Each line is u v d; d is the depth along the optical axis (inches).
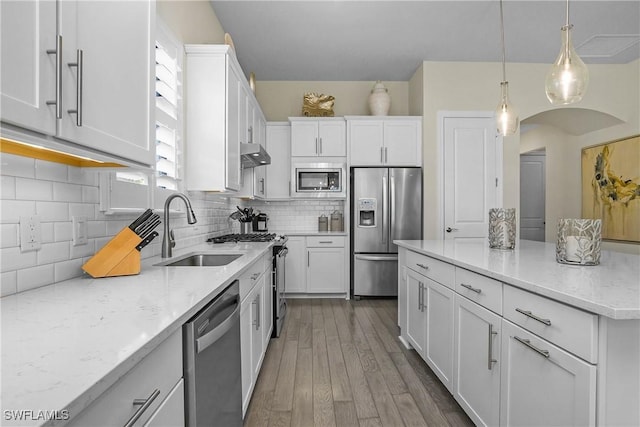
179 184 91.6
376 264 170.1
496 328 57.8
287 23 134.4
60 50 31.9
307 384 86.3
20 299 40.2
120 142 44.5
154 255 80.6
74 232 52.7
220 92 96.5
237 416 57.7
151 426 29.5
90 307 36.9
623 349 38.6
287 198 182.2
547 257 74.1
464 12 127.9
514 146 173.9
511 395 54.1
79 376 21.5
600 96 175.0
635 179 174.6
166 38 82.9
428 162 171.6
